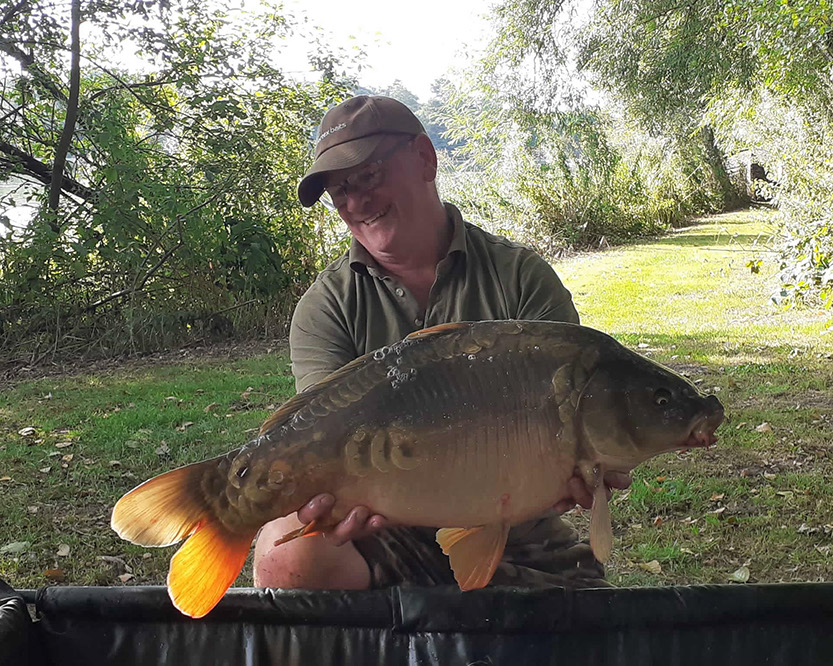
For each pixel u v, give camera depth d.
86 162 10.30
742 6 10.86
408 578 2.24
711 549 3.77
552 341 1.77
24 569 3.72
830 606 1.90
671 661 1.92
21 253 9.23
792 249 9.40
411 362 1.77
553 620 1.91
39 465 5.10
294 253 10.63
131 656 1.99
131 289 9.46
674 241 17.08
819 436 5.10
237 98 11.03
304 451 1.73
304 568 2.17
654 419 1.71
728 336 8.00
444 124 20.28
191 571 1.72
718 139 13.30
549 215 17.36
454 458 1.72
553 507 1.80
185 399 6.77
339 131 2.16
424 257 2.28
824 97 9.53
